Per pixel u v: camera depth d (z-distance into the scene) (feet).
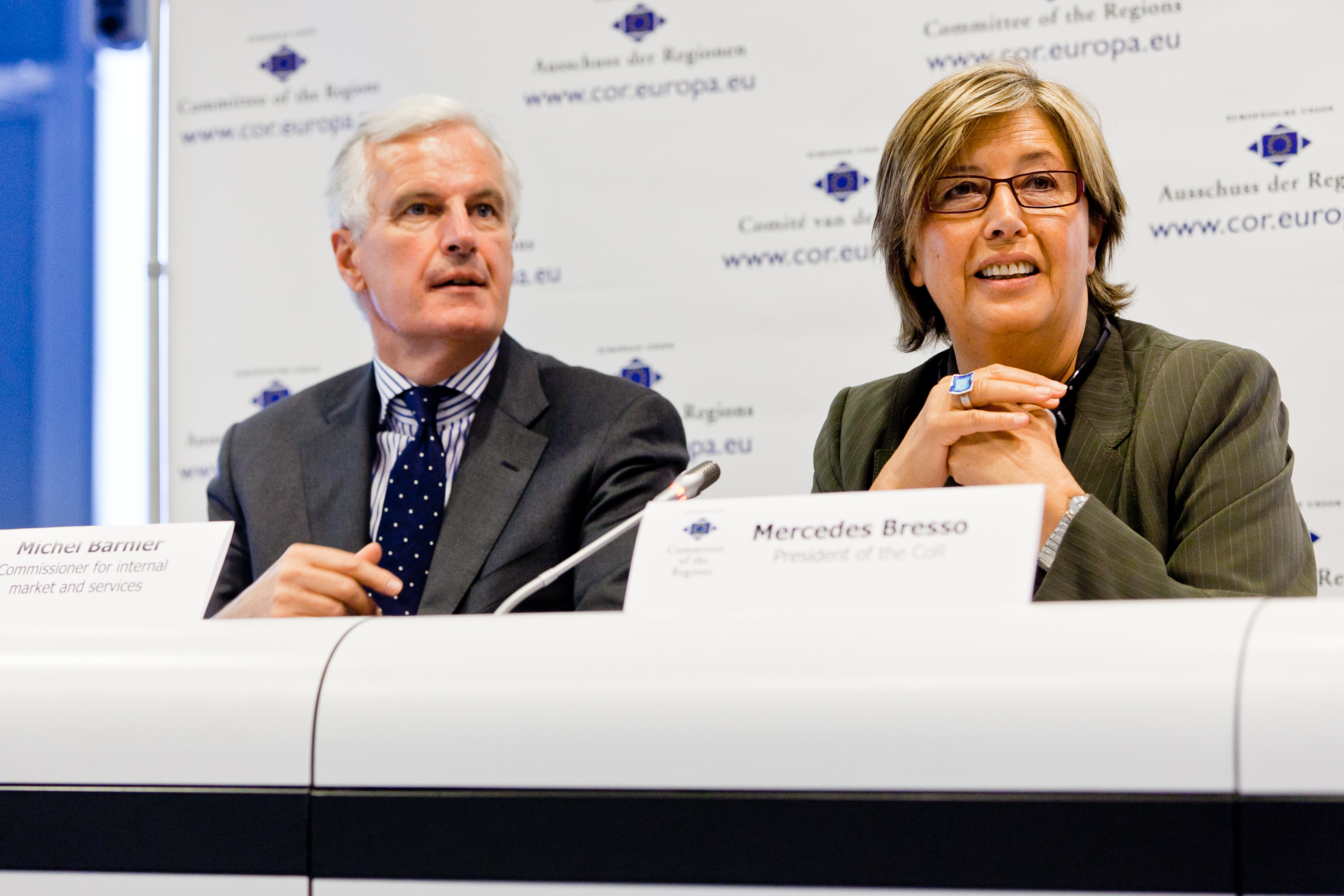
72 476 14.47
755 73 10.46
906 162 7.44
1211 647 3.02
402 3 11.12
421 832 3.44
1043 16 9.89
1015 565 3.44
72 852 3.66
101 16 11.70
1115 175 7.50
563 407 8.34
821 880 3.15
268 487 8.56
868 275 10.21
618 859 3.29
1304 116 9.37
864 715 3.18
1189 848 2.91
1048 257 7.18
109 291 14.19
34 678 3.82
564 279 10.73
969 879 3.05
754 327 10.40
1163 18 9.64
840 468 7.87
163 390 11.39
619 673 3.40
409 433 8.56
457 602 7.67
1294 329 9.34
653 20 10.64
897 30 10.19
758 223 10.42
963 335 7.40
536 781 3.38
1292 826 2.84
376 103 11.15
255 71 11.36
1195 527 6.51
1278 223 9.40
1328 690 2.88
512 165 9.08
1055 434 6.81
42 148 14.74
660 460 8.10
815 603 3.61
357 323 11.10
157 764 3.64
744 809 3.22
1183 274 9.55
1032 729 3.06
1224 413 6.68
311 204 11.23
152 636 3.88
